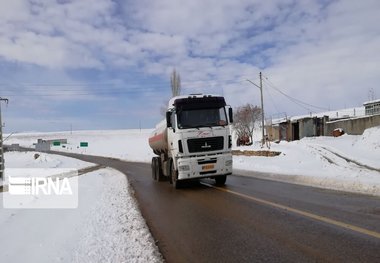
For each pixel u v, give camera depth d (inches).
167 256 257.4
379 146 1144.8
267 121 2588.6
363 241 260.1
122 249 272.1
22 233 339.3
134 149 3624.5
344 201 422.3
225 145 620.4
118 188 727.1
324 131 1937.7
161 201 515.2
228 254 253.3
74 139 5482.3
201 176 609.0
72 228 354.3
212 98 622.8
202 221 363.9
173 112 616.7
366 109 2244.1
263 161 1163.9
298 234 289.1
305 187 566.3
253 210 398.3
